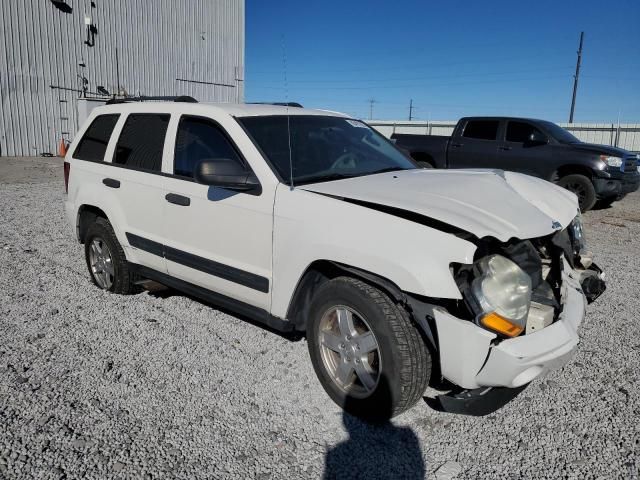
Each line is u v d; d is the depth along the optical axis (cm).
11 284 516
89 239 494
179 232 392
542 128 1111
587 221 984
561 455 271
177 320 436
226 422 296
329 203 304
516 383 254
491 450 277
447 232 268
